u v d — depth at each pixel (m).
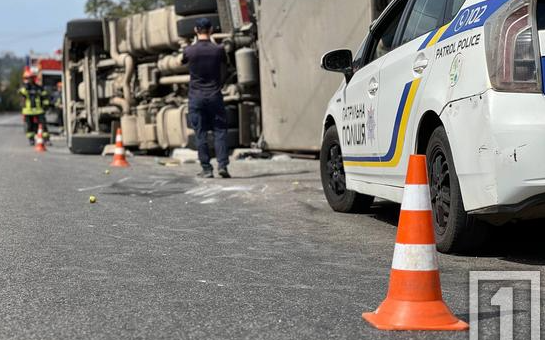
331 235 6.21
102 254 5.51
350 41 10.81
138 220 7.04
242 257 5.37
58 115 33.22
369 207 7.26
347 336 3.56
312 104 11.90
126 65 16.73
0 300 4.30
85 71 18.06
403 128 5.54
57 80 36.50
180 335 3.64
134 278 4.77
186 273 4.90
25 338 3.63
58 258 5.38
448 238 5.07
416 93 5.31
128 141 16.72
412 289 3.62
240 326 3.76
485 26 4.55
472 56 4.63
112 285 4.61
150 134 16.12
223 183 10.01
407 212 3.65
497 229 5.94
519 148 4.31
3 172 11.68
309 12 11.74
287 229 6.51
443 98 4.93
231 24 13.62
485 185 4.52
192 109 10.73
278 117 12.77
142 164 13.84
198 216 7.28
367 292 4.36
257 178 10.60
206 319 3.89
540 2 4.45
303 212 7.47
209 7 14.15
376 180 6.22
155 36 15.63
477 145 4.54
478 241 5.03
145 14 16.05
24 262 5.25
